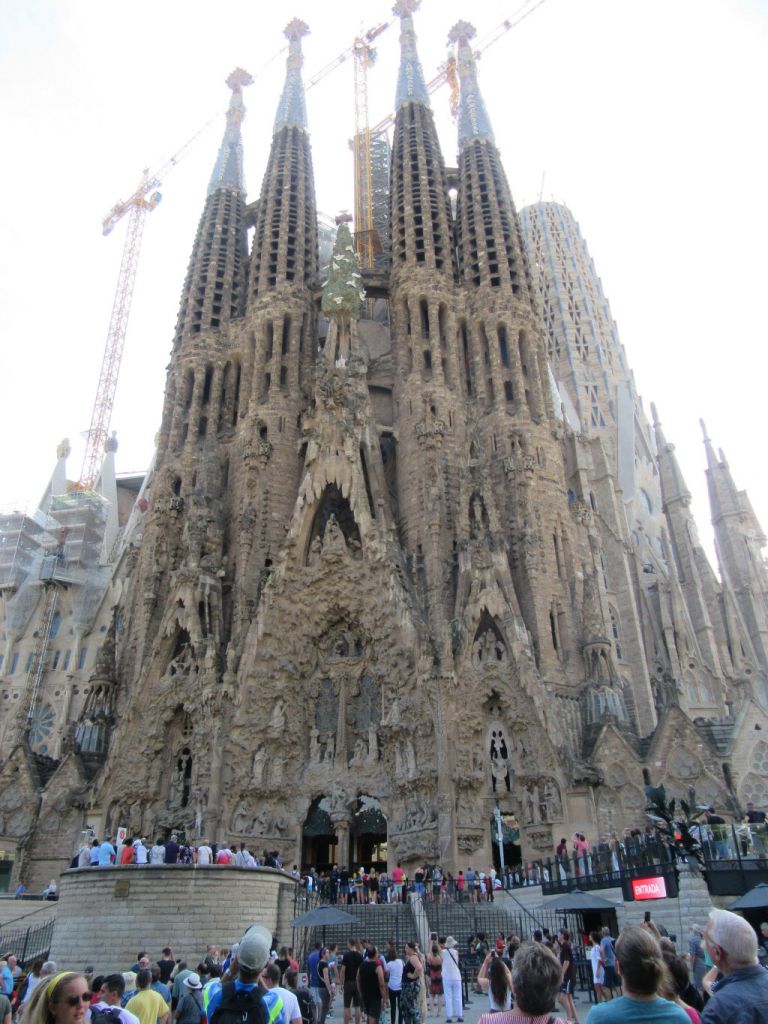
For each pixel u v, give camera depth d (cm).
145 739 5638
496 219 7844
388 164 10644
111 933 2964
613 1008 623
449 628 5672
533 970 645
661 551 10188
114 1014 902
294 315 7650
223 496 6894
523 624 5628
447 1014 2125
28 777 5909
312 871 4759
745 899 2030
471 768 5188
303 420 6906
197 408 7400
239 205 8894
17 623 9338
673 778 5188
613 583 7981
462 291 7600
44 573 9388
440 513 6294
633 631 7750
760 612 10056
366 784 5538
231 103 9912
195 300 8088
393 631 5709
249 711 5600
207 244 8506
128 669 6247
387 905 3938
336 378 6694
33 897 4528
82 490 11950
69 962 2942
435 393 6894
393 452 7306
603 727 5316
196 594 6019
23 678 9031
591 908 2455
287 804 5547
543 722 5222
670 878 2555
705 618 9044
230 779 5391
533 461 6538
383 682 5681
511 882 4403
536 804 5084
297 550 6125
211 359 7706
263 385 7312
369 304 8900
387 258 9188
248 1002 827
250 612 6059
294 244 8200
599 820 5016
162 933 2962
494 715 5469
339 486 6284
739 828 2594
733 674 8794
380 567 5934
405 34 9656
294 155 8906
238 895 3105
